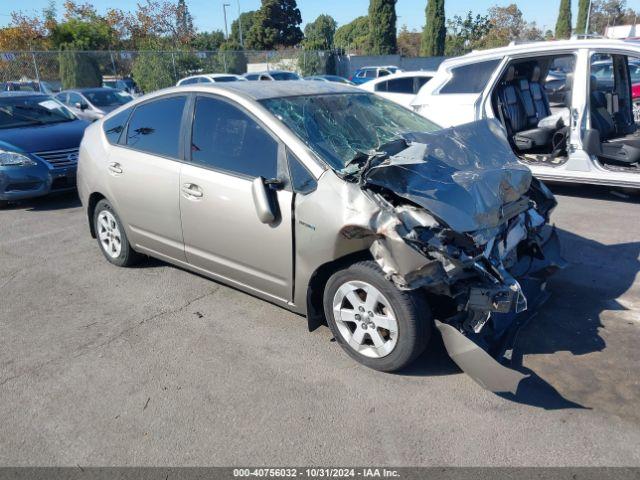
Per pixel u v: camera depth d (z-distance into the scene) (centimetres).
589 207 645
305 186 330
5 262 535
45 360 354
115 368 342
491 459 256
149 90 2327
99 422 292
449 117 713
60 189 748
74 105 1429
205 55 2511
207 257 400
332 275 331
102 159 471
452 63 721
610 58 744
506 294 292
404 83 1077
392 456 261
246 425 286
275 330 383
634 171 614
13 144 727
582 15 5003
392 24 3769
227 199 367
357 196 304
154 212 430
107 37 3047
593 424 276
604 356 335
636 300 406
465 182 315
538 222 402
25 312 423
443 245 283
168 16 3381
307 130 355
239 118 372
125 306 428
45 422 293
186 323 397
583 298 412
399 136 392
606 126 681
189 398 310
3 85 1895
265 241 351
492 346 317
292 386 317
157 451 270
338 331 338
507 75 699
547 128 693
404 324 302
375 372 327
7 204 770
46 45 2889
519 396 300
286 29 5503
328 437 275
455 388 309
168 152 416
